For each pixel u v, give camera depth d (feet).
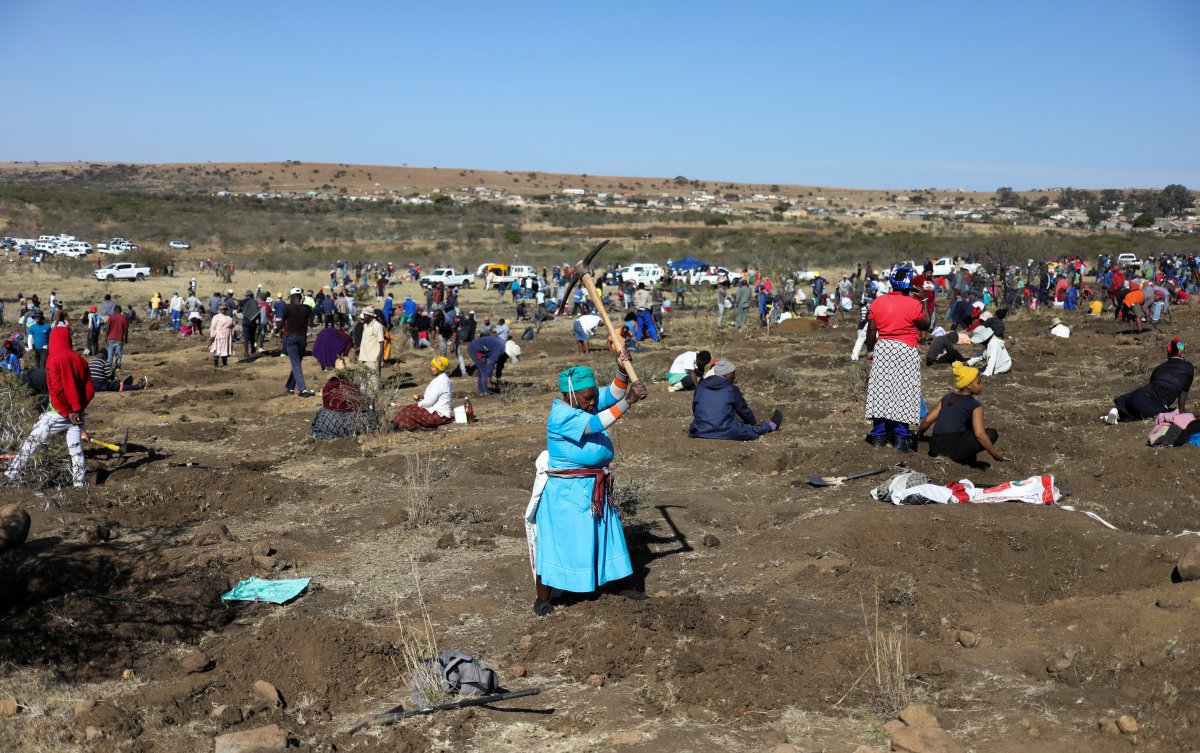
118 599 20.35
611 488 19.83
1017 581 19.93
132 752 14.40
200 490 31.01
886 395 30.19
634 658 17.07
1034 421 37.19
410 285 183.42
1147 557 19.83
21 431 32.63
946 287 137.18
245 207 367.86
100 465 35.32
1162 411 34.99
